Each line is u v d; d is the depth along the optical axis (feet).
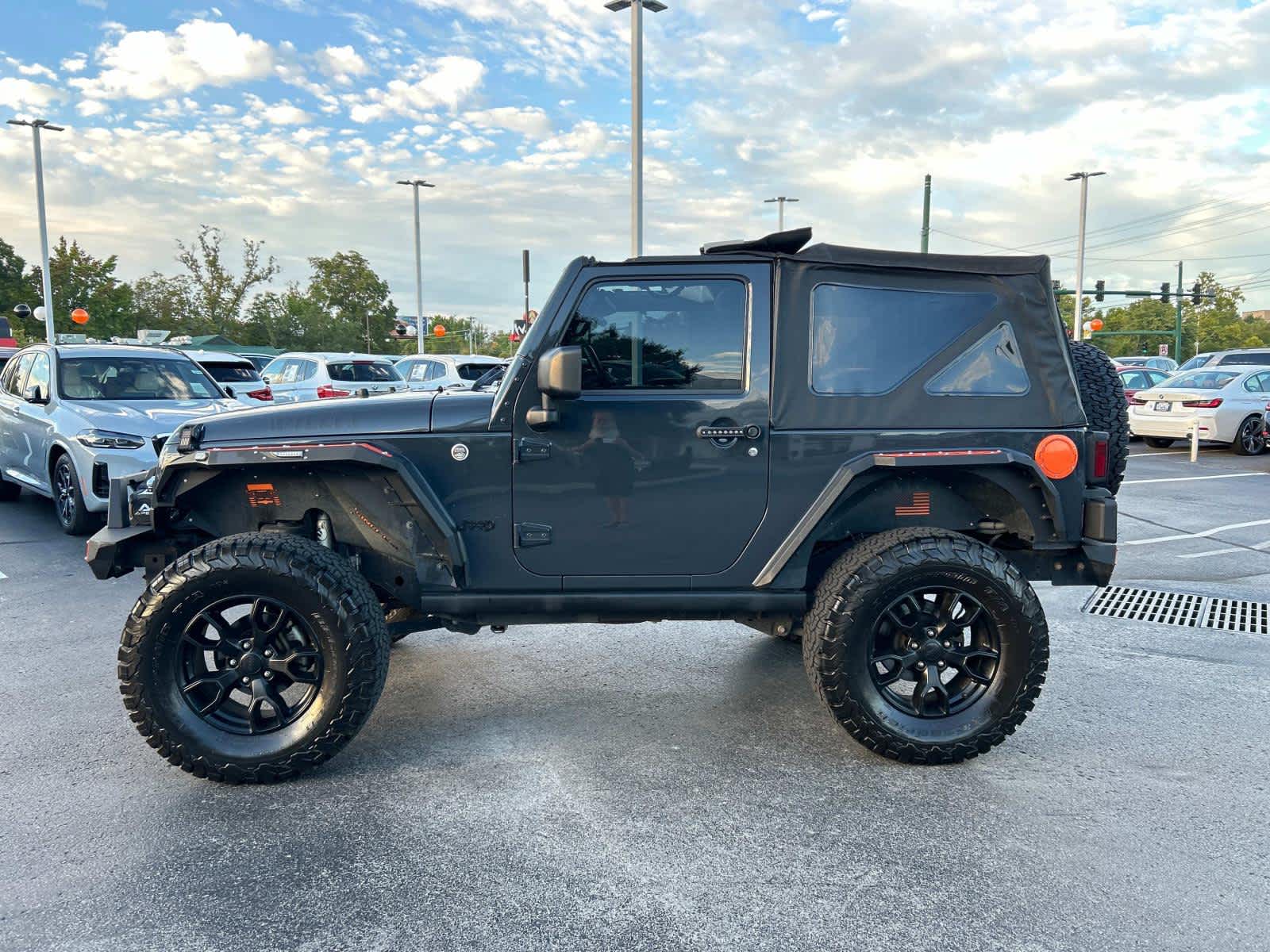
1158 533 27.22
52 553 24.00
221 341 139.64
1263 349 66.85
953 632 11.55
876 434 11.45
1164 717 13.12
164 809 10.35
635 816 10.20
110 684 14.40
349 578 10.93
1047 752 11.92
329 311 235.40
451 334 254.88
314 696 11.00
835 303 11.48
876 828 9.90
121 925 8.14
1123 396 12.86
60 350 28.48
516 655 16.01
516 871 9.04
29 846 9.52
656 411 11.30
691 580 11.58
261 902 8.50
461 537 11.38
